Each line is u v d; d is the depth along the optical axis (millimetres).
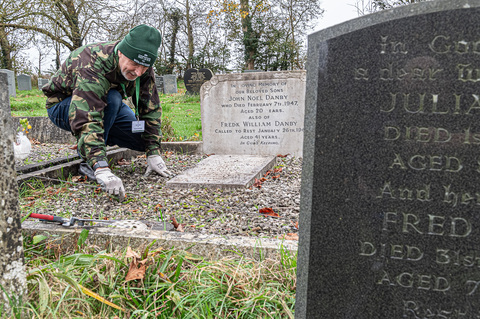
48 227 2422
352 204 1631
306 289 1733
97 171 3514
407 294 1616
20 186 3713
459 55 1442
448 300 1582
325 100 1610
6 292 1654
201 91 5973
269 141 5855
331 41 1574
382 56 1518
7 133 1611
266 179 4410
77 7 15664
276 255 2197
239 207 3408
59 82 3871
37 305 1755
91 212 3240
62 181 3850
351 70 1562
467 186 1501
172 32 30422
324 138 1632
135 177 4391
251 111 5859
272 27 25125
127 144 4488
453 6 1421
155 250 2084
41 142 6727
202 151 6070
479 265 1529
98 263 2062
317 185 1663
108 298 1861
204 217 3174
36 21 15023
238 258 2201
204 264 2057
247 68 25594
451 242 1545
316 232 1688
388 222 1599
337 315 1707
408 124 1527
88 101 3572
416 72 1491
